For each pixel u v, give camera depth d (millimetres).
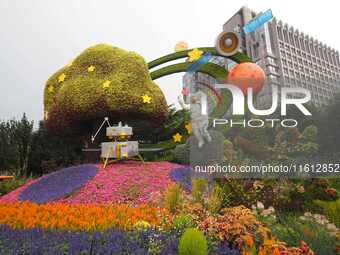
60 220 4922
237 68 8531
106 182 10156
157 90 15789
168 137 19719
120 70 15227
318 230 4129
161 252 3414
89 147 17188
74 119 15891
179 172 11305
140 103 14969
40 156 20781
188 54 17141
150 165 12703
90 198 9094
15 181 14430
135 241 3672
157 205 6680
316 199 6273
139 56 15953
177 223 4461
